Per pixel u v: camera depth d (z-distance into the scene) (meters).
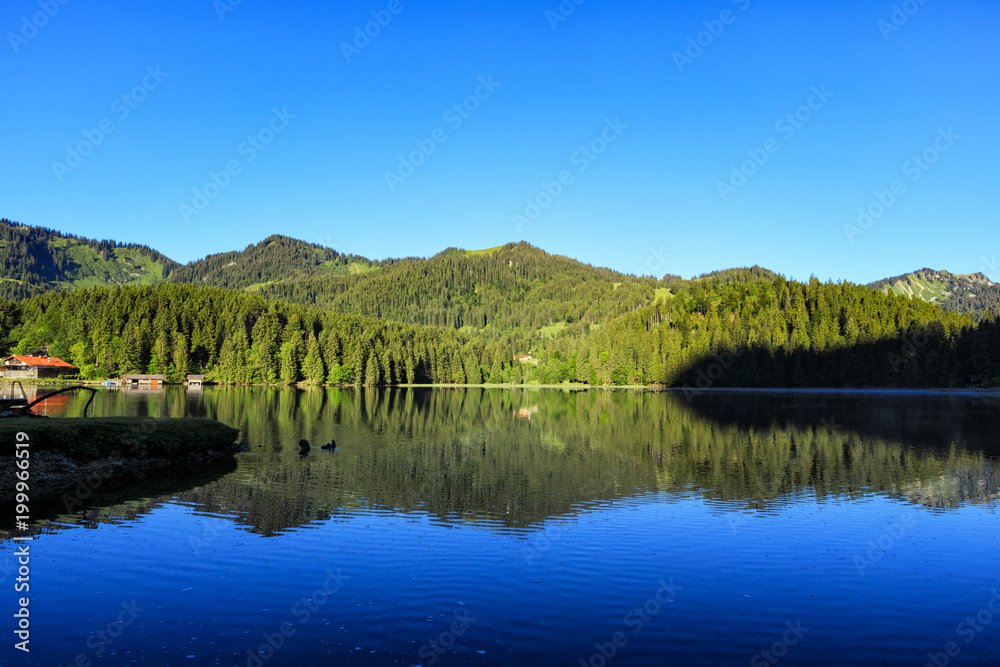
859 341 174.12
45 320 186.12
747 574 16.64
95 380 162.38
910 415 73.69
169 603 14.12
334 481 28.84
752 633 13.03
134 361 165.00
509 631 12.88
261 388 166.00
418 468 33.06
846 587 15.80
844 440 47.25
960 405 94.44
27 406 35.97
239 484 27.77
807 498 26.12
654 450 41.44
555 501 25.27
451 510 23.50
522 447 42.75
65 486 26.55
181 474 30.00
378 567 16.80
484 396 137.25
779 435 51.12
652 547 18.95
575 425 61.16
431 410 84.12
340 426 57.31
